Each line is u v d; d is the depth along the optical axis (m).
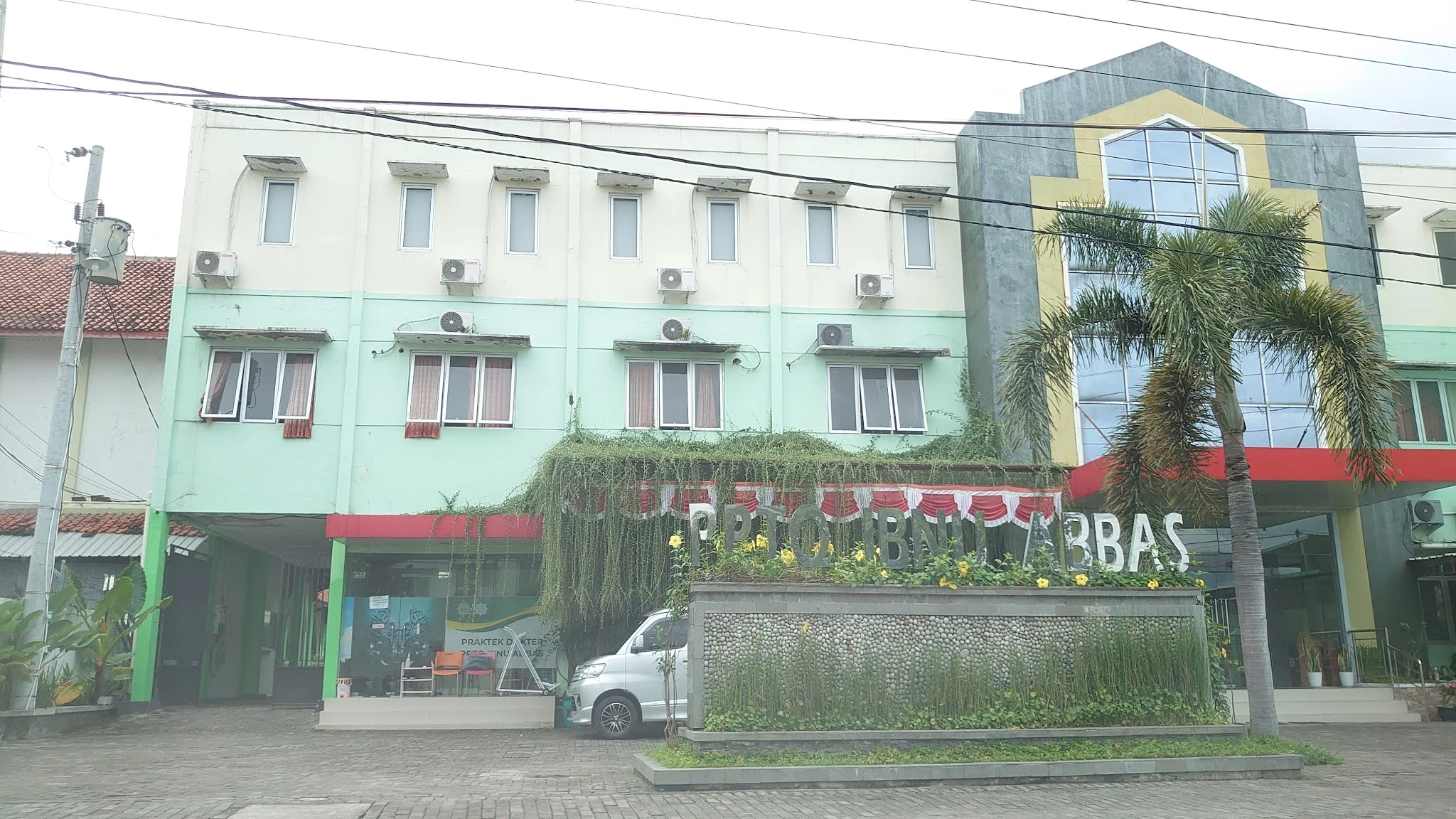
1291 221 15.55
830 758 12.24
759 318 23.48
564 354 22.72
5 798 10.94
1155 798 11.34
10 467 24.62
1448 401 25.25
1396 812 10.61
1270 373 23.09
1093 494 20.22
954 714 13.01
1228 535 23.80
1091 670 13.61
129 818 9.76
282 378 22.03
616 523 19.14
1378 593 23.70
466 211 23.14
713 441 22.45
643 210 23.70
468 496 21.84
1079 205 16.84
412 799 11.01
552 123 23.67
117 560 23.28
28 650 16.94
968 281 23.89
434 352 22.45
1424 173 26.39
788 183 24.11
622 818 10.02
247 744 16.78
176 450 21.52
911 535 14.06
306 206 22.73
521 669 20.89
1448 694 20.78
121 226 18.27
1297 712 20.61
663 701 17.58
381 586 21.25
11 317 24.47
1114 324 16.23
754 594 12.94
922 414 23.38
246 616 27.98
